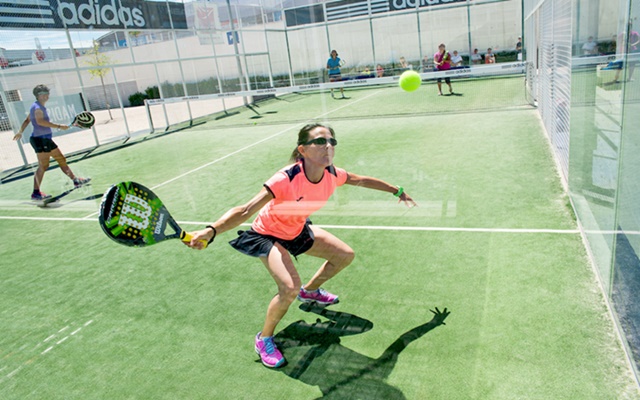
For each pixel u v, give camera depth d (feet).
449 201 12.00
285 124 24.39
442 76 17.49
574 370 5.91
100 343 7.83
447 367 6.25
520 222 10.60
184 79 26.84
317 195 6.37
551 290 7.76
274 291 8.91
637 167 6.37
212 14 18.93
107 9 21.21
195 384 6.54
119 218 5.05
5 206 16.83
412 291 8.25
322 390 6.13
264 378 6.48
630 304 5.97
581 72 9.74
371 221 11.24
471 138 17.71
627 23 6.04
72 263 11.41
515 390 5.71
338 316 7.71
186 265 10.45
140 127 28.68
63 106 24.07
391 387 6.02
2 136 21.52
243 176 17.16
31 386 6.88
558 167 13.94
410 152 16.19
